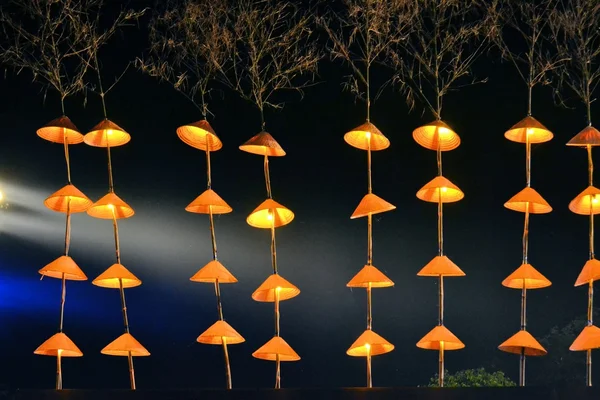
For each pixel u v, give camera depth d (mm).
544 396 8562
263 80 11164
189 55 11875
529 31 11781
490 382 11688
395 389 8625
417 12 11055
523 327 10227
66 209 10883
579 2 10906
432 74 10977
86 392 8672
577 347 9977
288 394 8656
